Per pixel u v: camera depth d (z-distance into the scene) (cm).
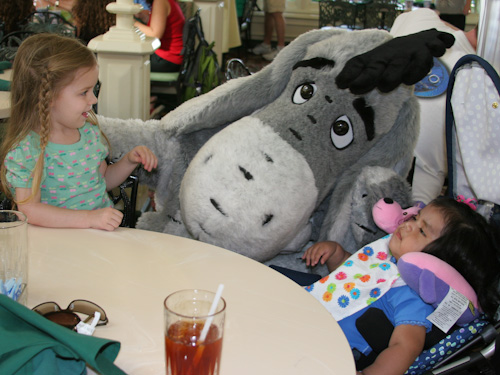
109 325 104
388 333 154
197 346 81
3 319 89
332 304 166
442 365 148
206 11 588
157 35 457
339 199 210
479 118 164
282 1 884
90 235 145
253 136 192
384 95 198
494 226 165
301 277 196
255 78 218
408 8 673
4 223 103
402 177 206
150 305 112
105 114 325
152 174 231
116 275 123
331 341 104
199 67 443
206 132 231
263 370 94
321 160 197
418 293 150
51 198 171
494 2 207
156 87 483
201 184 189
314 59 203
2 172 155
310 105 197
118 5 304
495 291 154
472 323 153
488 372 149
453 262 154
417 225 164
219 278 125
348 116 198
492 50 212
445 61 258
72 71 154
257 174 185
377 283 165
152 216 234
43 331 86
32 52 153
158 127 228
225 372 93
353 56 196
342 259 205
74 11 416
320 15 792
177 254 137
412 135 209
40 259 129
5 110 193
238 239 187
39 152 155
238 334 104
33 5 418
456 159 178
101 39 322
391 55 182
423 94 252
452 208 161
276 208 185
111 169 190
